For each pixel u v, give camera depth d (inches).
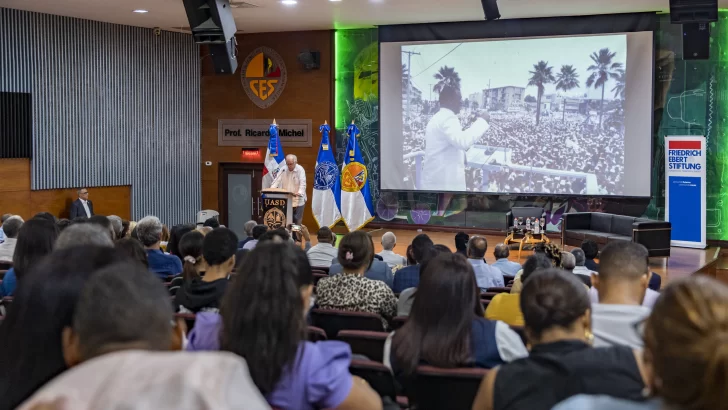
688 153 481.4
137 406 28.8
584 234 466.9
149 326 43.8
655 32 506.3
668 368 39.6
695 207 482.6
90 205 503.2
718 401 37.3
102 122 533.3
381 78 569.0
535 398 69.0
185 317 124.7
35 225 140.9
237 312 75.8
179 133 593.0
